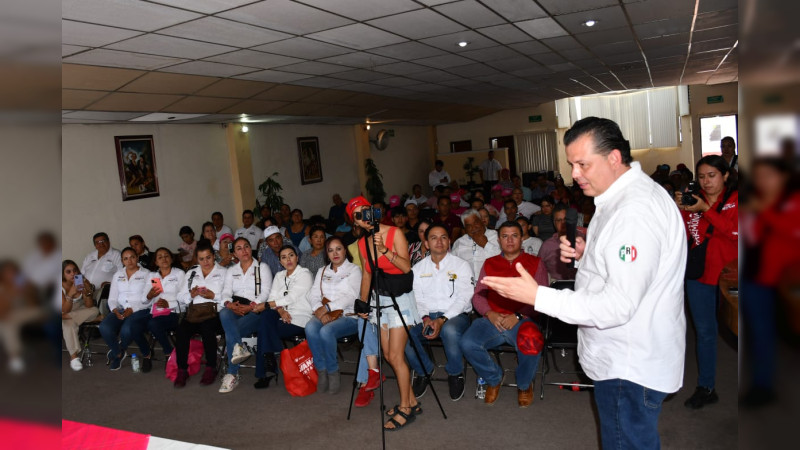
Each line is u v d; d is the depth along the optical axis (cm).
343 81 755
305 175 1127
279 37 477
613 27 576
